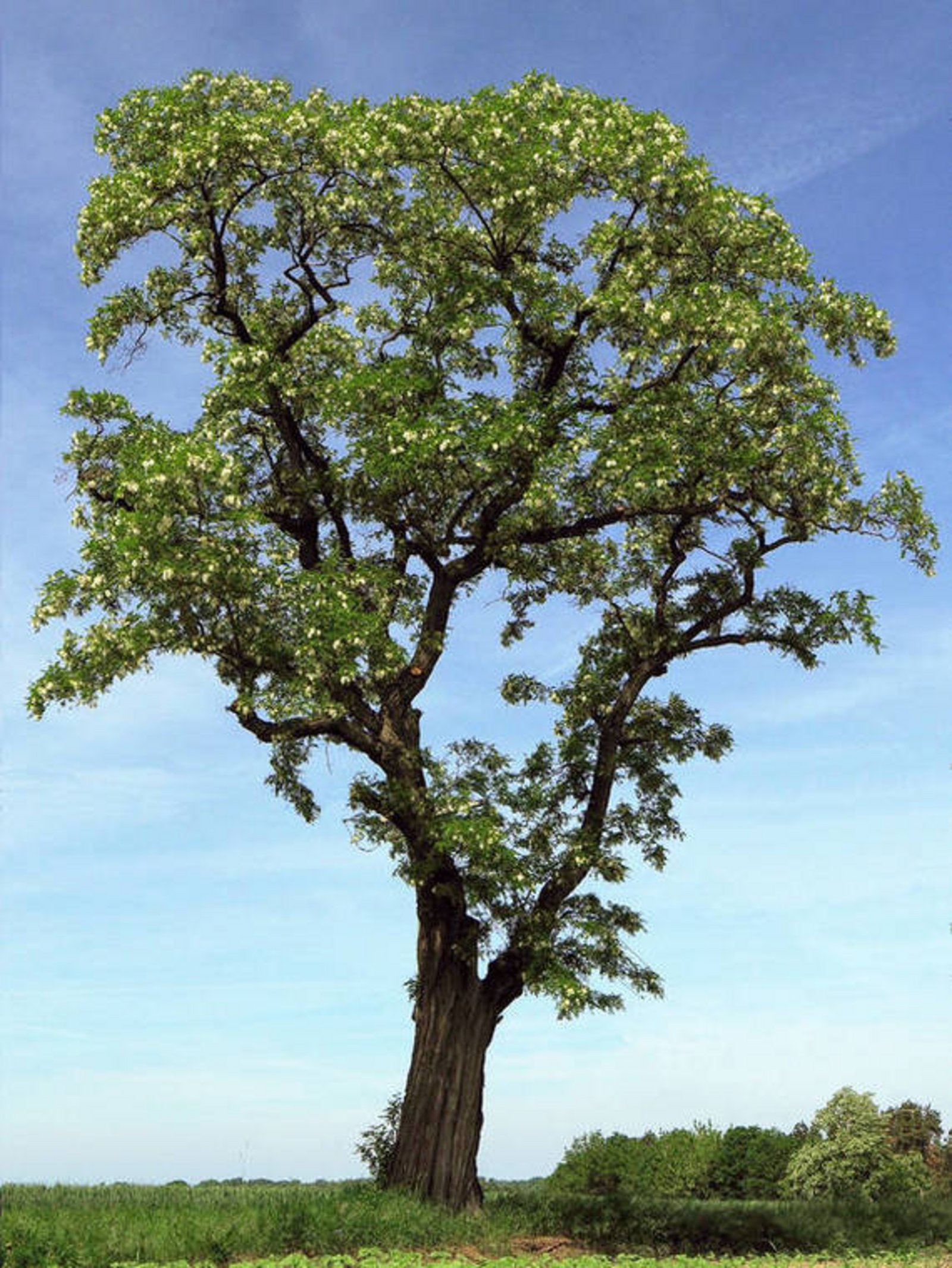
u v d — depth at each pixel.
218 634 17.30
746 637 20.25
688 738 21.64
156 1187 19.14
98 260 18.25
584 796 20.98
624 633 21.44
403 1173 18.02
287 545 17.72
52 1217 13.85
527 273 19.03
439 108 17.95
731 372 18.08
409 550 19.84
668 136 17.83
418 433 17.67
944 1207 21.52
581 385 20.00
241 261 19.75
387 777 18.78
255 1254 13.94
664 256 18.72
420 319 19.98
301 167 18.16
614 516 19.38
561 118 18.09
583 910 19.39
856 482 18.41
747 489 18.38
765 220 18.39
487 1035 18.70
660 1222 18.53
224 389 18.84
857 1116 31.31
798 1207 20.95
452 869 18.73
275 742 19.27
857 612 19.66
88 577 17.09
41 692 16.58
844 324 18.36
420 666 19.23
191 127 18.02
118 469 18.16
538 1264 14.49
